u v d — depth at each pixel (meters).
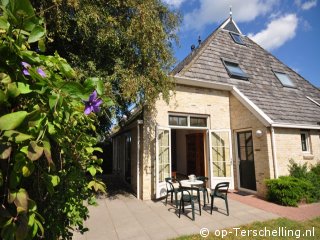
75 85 1.02
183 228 5.01
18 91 0.92
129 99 6.07
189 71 8.84
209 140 8.85
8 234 0.83
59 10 4.46
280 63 12.93
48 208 1.46
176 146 14.02
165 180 7.25
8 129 0.81
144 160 7.60
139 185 7.88
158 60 6.32
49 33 4.67
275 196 6.95
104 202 7.31
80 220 1.98
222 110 9.17
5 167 0.91
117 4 5.39
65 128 1.47
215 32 12.34
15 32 0.98
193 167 12.15
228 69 9.84
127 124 9.70
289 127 7.90
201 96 8.83
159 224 5.26
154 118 7.85
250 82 10.09
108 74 6.17
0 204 0.87
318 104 10.84
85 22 4.85
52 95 0.98
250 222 5.34
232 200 7.31
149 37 5.64
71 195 1.75
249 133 8.57
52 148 1.42
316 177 7.66
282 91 10.62
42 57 1.17
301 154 8.22
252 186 8.31
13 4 0.93
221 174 8.84
